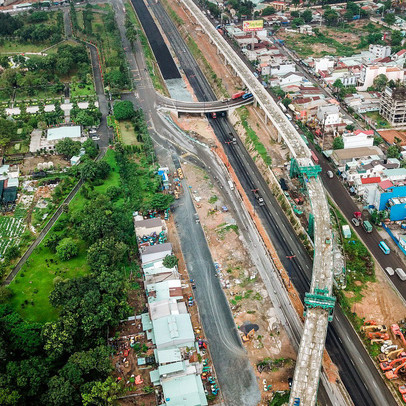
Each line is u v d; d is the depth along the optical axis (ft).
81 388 624.59
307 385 604.49
